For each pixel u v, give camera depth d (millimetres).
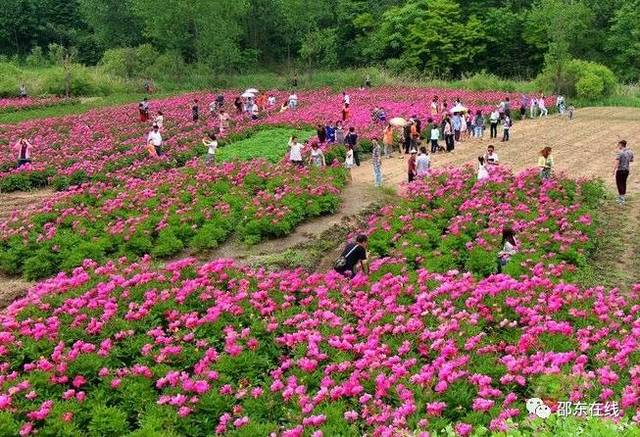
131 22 74688
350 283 11984
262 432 7691
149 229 16703
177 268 12711
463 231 15711
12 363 9695
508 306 10617
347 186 22375
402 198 19531
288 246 16547
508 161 26250
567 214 16234
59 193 20609
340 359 9367
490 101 43719
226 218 17406
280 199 18266
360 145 28969
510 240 13430
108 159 25734
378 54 78750
